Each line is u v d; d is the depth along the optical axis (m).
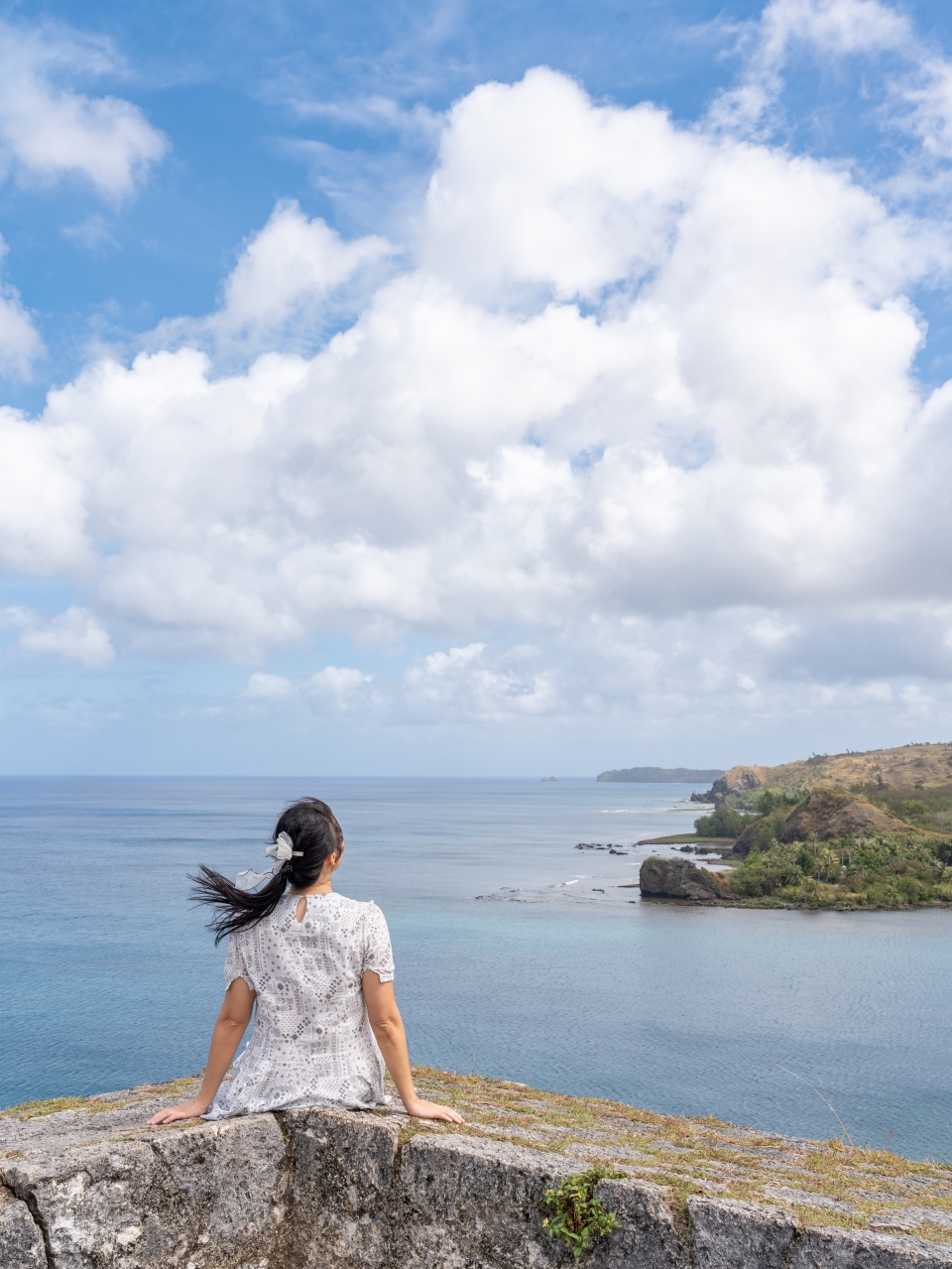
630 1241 3.38
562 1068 48.34
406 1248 3.62
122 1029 53.22
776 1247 3.26
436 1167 3.63
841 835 145.75
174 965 71.88
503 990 66.62
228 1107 3.92
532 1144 4.30
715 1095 44.22
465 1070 47.28
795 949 83.88
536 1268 3.46
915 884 118.50
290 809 4.21
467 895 114.25
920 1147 37.62
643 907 107.06
